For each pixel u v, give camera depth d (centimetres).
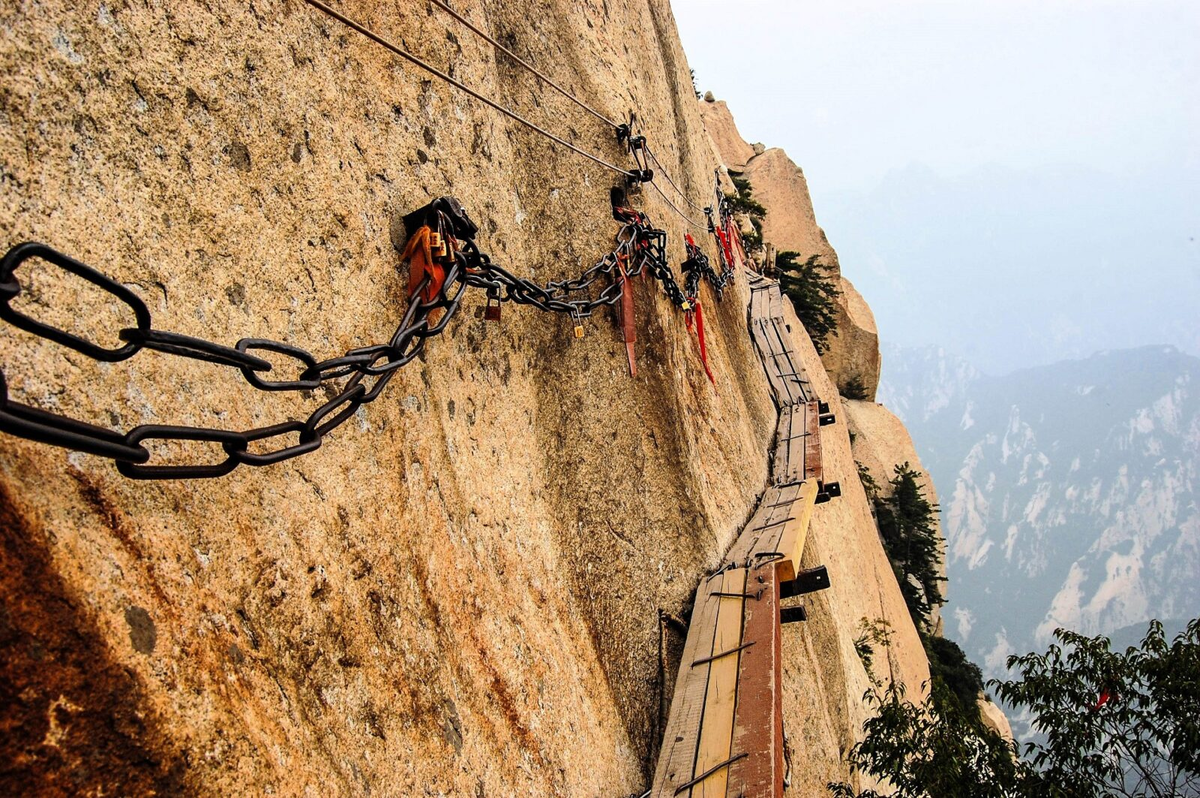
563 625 526
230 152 343
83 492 248
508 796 410
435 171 488
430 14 522
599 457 636
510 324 556
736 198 2661
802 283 3177
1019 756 723
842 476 2253
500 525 487
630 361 721
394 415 413
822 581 802
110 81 293
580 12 871
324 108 405
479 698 418
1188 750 652
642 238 776
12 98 258
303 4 405
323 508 349
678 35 1424
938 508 3497
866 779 1288
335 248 393
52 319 256
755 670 598
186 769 247
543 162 661
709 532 807
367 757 328
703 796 502
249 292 338
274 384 276
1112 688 689
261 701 286
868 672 1656
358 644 345
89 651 230
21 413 193
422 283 402
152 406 282
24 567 222
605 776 513
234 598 292
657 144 1027
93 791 221
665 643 649
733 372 1205
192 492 290
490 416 510
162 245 302
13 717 208
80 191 275
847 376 3612
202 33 338
